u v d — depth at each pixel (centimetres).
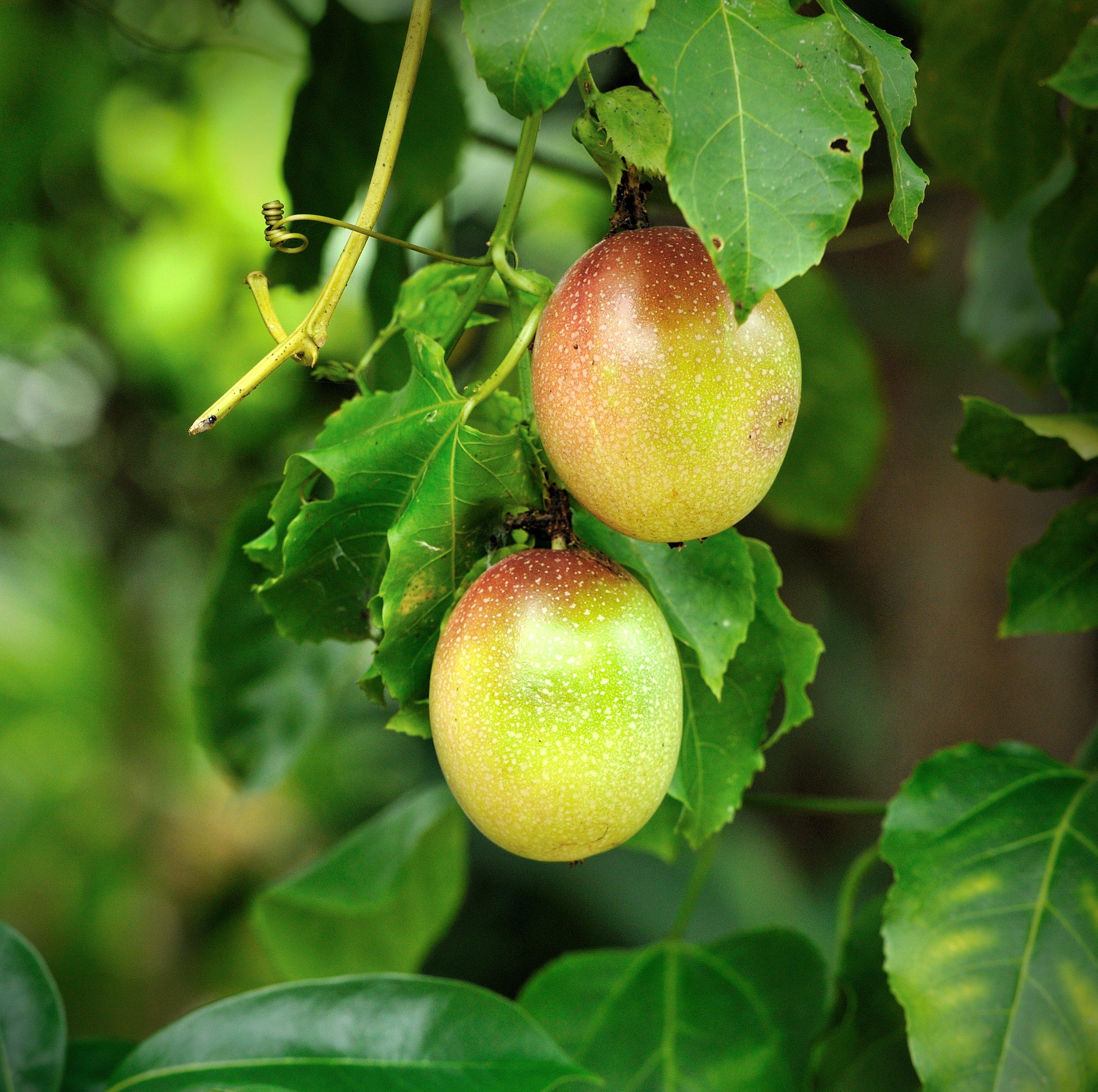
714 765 62
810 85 51
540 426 56
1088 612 65
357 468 55
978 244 88
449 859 80
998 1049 61
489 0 52
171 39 116
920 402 141
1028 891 62
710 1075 68
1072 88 61
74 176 125
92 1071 64
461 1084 61
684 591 60
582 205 129
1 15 109
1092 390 69
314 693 76
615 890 130
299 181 73
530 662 55
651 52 51
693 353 54
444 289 63
